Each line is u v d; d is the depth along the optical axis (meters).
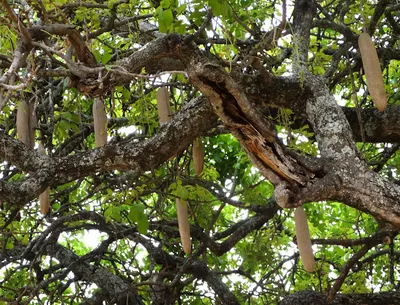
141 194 5.16
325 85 4.49
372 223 7.28
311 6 4.85
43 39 4.13
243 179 6.73
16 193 4.22
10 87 3.44
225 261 7.04
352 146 3.96
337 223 8.00
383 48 5.47
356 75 6.15
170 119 4.55
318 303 5.22
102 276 6.41
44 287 6.54
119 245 7.32
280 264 6.43
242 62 4.23
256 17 5.06
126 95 5.32
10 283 6.62
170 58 4.71
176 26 4.40
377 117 5.06
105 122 4.65
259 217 6.29
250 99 4.52
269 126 3.44
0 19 3.87
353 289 6.02
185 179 5.15
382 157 6.34
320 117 4.24
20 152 4.36
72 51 4.50
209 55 4.38
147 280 6.38
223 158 6.77
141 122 5.48
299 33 4.75
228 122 3.43
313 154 4.83
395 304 5.25
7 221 5.35
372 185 3.70
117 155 4.38
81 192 6.72
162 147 4.38
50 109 5.44
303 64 4.57
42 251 6.09
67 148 5.91
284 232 7.11
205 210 6.42
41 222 6.14
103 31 4.84
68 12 4.82
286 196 3.51
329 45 6.27
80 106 5.55
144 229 4.68
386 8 5.36
